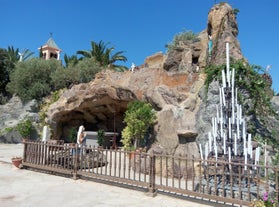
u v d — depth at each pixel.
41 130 22.05
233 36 14.82
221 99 7.83
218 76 11.45
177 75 16.14
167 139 12.66
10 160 12.65
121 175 9.48
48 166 9.53
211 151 7.59
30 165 10.13
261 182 7.66
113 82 18.53
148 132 13.90
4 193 7.02
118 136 22.31
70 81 28.80
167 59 19.25
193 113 12.67
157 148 12.29
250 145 7.13
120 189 7.63
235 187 6.64
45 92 27.77
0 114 27.02
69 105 19.89
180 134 11.84
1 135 22.98
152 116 13.73
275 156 9.40
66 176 9.24
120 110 20.81
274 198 5.55
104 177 8.11
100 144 18.44
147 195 7.01
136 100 16.06
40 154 9.97
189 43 21.03
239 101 10.55
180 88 15.46
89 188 7.70
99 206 6.05
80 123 23.14
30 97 27.16
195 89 14.11
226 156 7.26
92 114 21.97
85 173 8.59
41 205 6.06
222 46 14.11
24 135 21.78
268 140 10.23
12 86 30.00
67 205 6.10
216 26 16.33
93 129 23.25
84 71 28.81
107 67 32.44
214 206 6.21
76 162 8.87
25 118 23.48
